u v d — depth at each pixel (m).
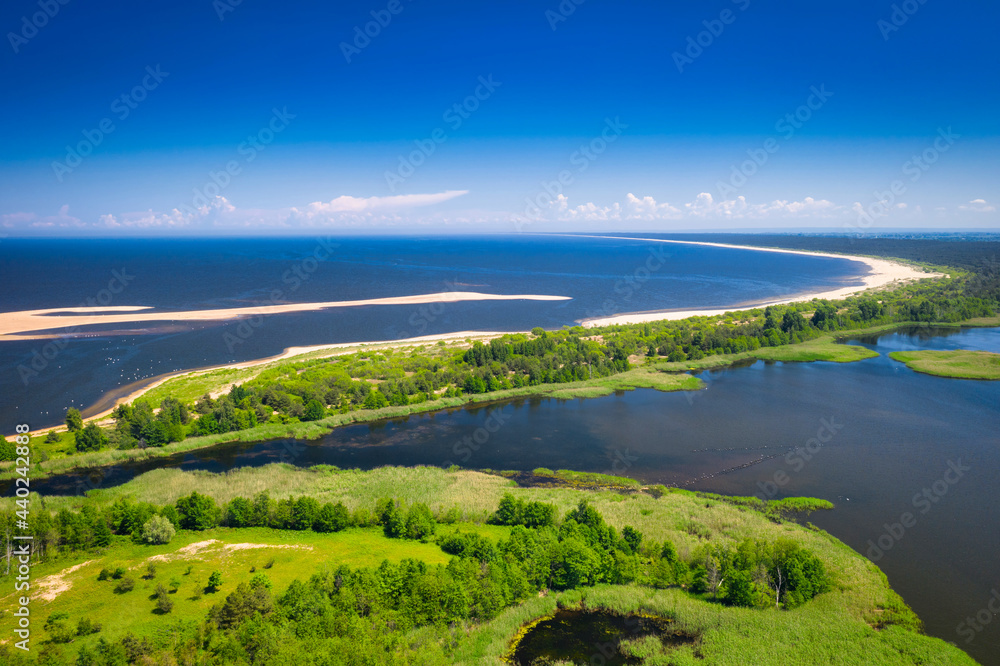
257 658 44.16
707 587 59.69
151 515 67.75
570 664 49.91
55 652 43.53
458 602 53.19
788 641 50.97
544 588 60.56
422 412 120.69
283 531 68.50
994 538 70.06
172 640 46.94
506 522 71.19
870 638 51.28
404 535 67.44
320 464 94.12
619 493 82.69
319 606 49.59
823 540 68.19
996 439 101.88
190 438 102.56
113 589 54.97
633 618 56.22
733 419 113.50
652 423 112.25
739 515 74.19
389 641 47.62
